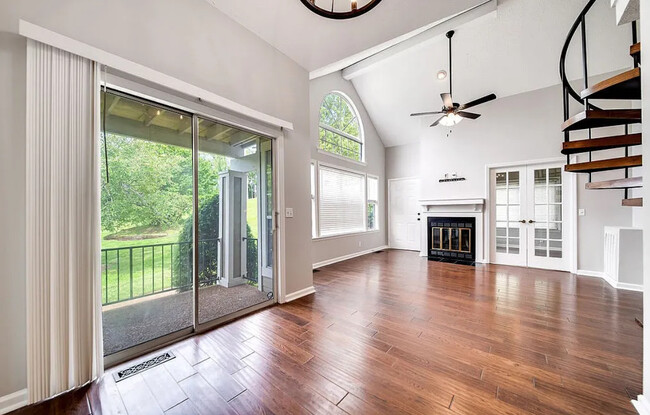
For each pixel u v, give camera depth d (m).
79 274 1.63
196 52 2.30
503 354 1.95
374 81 6.01
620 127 4.14
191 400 1.51
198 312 2.40
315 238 5.12
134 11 1.95
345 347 2.08
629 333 2.26
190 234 2.42
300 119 3.37
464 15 3.98
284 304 3.04
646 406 1.34
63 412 1.43
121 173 2.12
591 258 4.30
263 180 3.07
